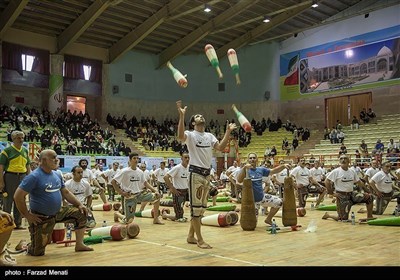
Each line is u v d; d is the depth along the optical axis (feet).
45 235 16.66
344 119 90.27
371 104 86.33
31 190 16.15
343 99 90.53
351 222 27.55
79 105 100.17
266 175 26.66
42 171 16.53
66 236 21.90
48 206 16.42
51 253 17.28
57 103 85.66
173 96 102.01
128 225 21.35
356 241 20.04
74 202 17.67
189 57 102.78
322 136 88.53
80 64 90.17
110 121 91.45
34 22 79.25
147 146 87.35
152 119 97.30
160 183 54.85
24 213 16.14
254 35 92.07
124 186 27.94
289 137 92.68
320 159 74.74
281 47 100.73
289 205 24.63
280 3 81.35
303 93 96.53
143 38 86.43
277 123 96.43
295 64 98.02
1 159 23.80
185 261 15.47
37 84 83.66
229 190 60.18
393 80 82.69
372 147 76.48
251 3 77.71
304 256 16.31
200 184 18.67
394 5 82.69
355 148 78.07
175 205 29.81
